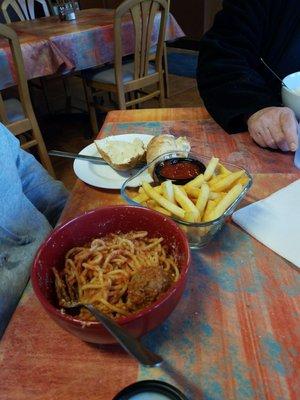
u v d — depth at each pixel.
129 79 2.18
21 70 1.67
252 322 0.43
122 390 0.35
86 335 0.37
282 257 0.52
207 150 0.81
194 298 0.47
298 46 1.02
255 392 0.36
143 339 0.42
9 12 3.19
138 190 0.66
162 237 0.50
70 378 0.38
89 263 0.47
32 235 0.71
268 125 0.79
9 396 0.37
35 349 0.42
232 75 0.94
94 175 0.75
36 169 0.87
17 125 1.78
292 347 0.40
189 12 4.02
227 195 0.54
